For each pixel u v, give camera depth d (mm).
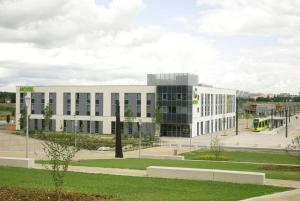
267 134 95688
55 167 18000
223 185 21359
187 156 52594
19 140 70000
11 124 107500
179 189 20031
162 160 41031
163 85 89375
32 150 55469
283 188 20766
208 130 100750
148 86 90750
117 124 49219
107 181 22344
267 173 28547
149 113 90875
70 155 21688
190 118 87438
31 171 26016
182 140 81250
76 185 20688
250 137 87438
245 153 55312
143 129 91312
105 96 95125
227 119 119500
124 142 73500
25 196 17297
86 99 97250
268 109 161125
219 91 110375
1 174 24531
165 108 89188
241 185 21438
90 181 22234
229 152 56875
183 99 87500
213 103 104938
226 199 17328
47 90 101000
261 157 49656
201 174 23734
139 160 40812
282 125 127375
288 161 44938
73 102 98562
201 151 59875
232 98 125000
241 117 173750
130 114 86625
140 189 19891
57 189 17688
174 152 55031
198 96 91938
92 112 96562
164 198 17484
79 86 97688
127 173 27094
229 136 90562
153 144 72750
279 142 75312
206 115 98750
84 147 64188
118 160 40656
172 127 89062
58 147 25797
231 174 22938
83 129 97125
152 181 22453
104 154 54656
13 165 29453
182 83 89625
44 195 17469
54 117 100250
